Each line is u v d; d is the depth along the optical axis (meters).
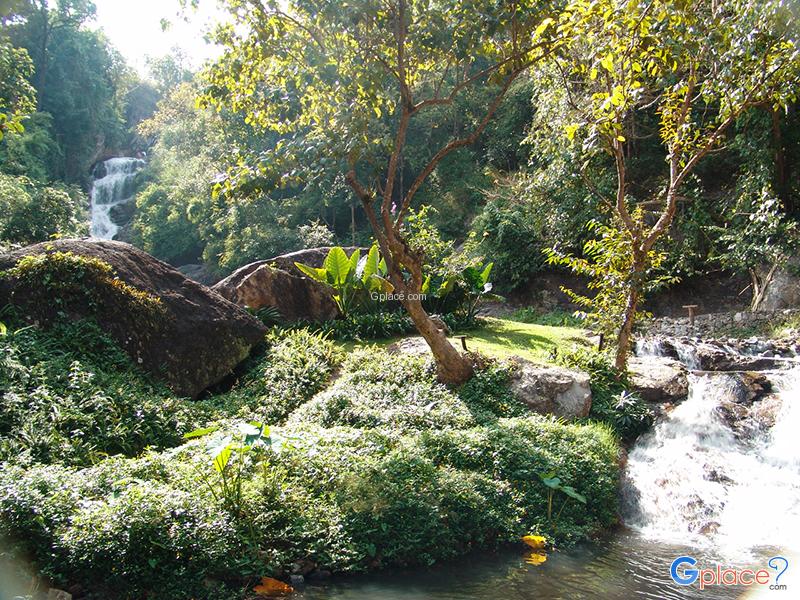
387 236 10.02
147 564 5.29
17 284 9.32
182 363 10.05
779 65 9.82
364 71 9.56
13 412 7.30
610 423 9.79
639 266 10.48
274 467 6.89
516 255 23.55
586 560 6.52
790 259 17.03
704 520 7.89
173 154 49.66
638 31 9.23
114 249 10.70
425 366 10.50
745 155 17.91
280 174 9.78
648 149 21.45
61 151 50.84
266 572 5.66
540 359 11.28
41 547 5.29
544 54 10.27
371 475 6.81
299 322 13.23
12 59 23.95
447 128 36.78
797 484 8.53
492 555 6.54
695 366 12.38
